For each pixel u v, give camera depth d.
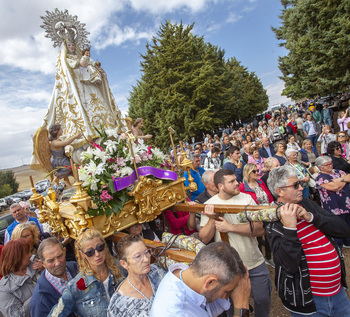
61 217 2.97
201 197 3.73
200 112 29.08
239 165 6.00
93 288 2.02
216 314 1.62
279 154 6.16
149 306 1.73
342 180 3.90
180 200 3.32
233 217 2.85
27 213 4.52
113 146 2.83
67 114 4.30
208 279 1.31
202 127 28.98
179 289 1.37
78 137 3.78
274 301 3.62
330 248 2.15
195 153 8.02
